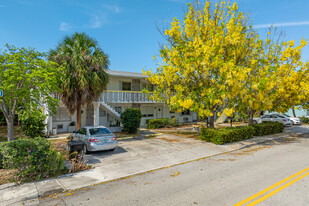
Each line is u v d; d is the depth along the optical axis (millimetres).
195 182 6312
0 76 8531
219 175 6918
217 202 4930
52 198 5297
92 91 13781
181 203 4914
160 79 13172
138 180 6602
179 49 12594
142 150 10680
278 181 6238
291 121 22641
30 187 5918
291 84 14648
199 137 14641
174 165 8273
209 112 11922
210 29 12906
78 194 5535
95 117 16891
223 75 11695
